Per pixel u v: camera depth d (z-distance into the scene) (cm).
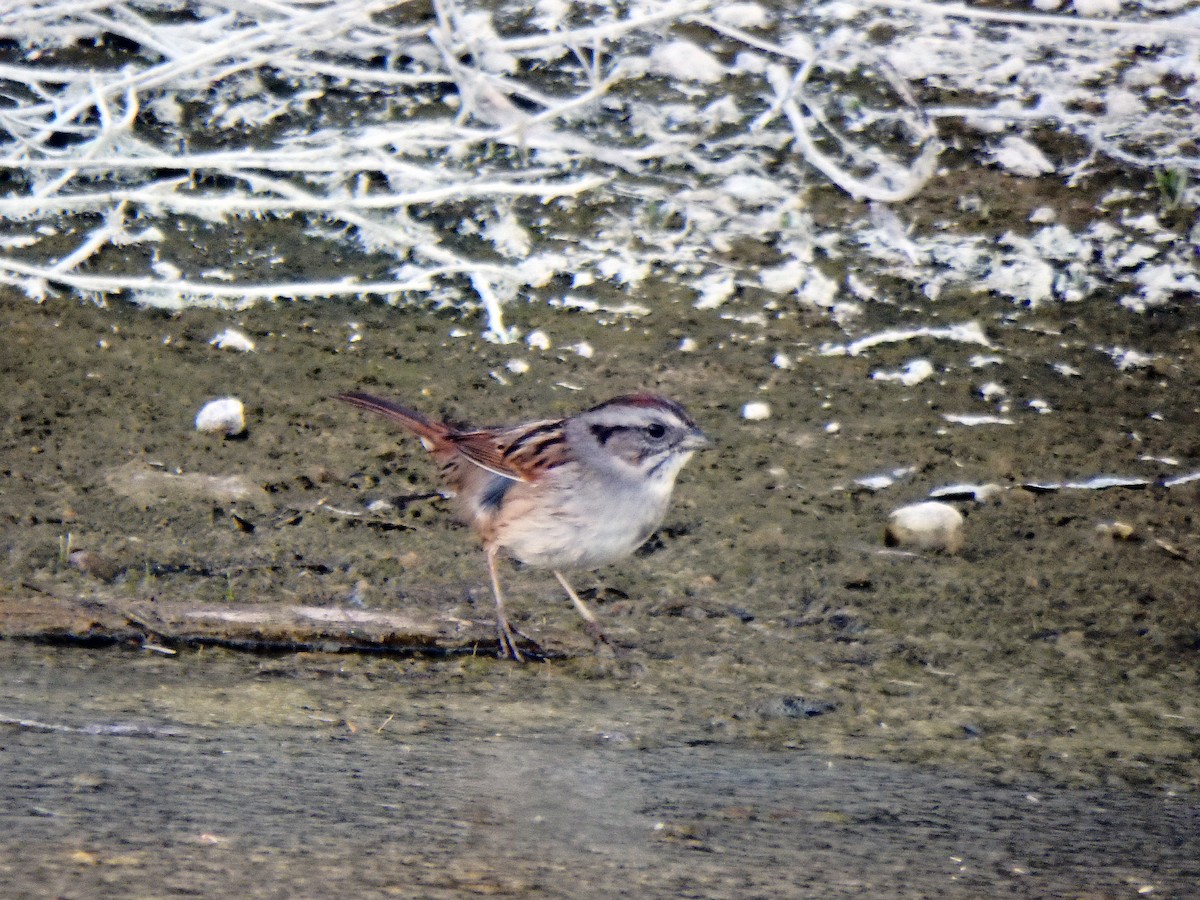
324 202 1226
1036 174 1506
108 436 1093
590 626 889
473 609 912
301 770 658
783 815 647
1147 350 1288
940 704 820
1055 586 971
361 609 884
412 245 1291
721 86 1627
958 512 1033
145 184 1437
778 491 1079
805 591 954
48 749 654
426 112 1555
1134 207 1466
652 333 1293
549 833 601
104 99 1267
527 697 803
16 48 1570
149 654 826
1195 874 600
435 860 556
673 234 1430
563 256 1395
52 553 934
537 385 1208
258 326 1271
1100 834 648
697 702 809
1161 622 933
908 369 1252
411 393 1186
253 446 1100
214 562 944
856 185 1466
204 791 614
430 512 1033
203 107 1536
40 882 498
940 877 581
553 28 1686
